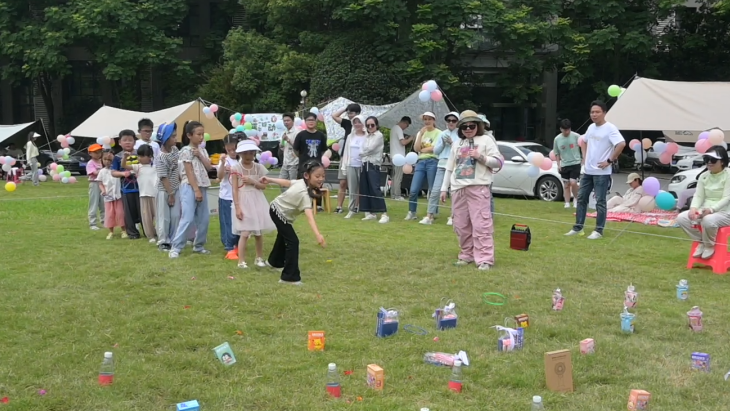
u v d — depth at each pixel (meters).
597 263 7.64
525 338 5.00
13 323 5.27
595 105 9.20
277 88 25.16
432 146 10.78
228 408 3.82
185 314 5.54
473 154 7.26
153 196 8.91
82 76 32.22
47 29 25.84
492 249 7.40
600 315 5.60
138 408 3.83
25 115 33.28
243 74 25.08
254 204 7.18
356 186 11.34
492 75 26.58
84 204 13.98
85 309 5.64
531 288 6.49
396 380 4.20
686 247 8.75
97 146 10.40
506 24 22.84
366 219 11.11
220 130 15.25
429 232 9.84
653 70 25.39
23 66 26.28
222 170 7.96
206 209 8.09
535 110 29.80
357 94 23.08
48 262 7.49
